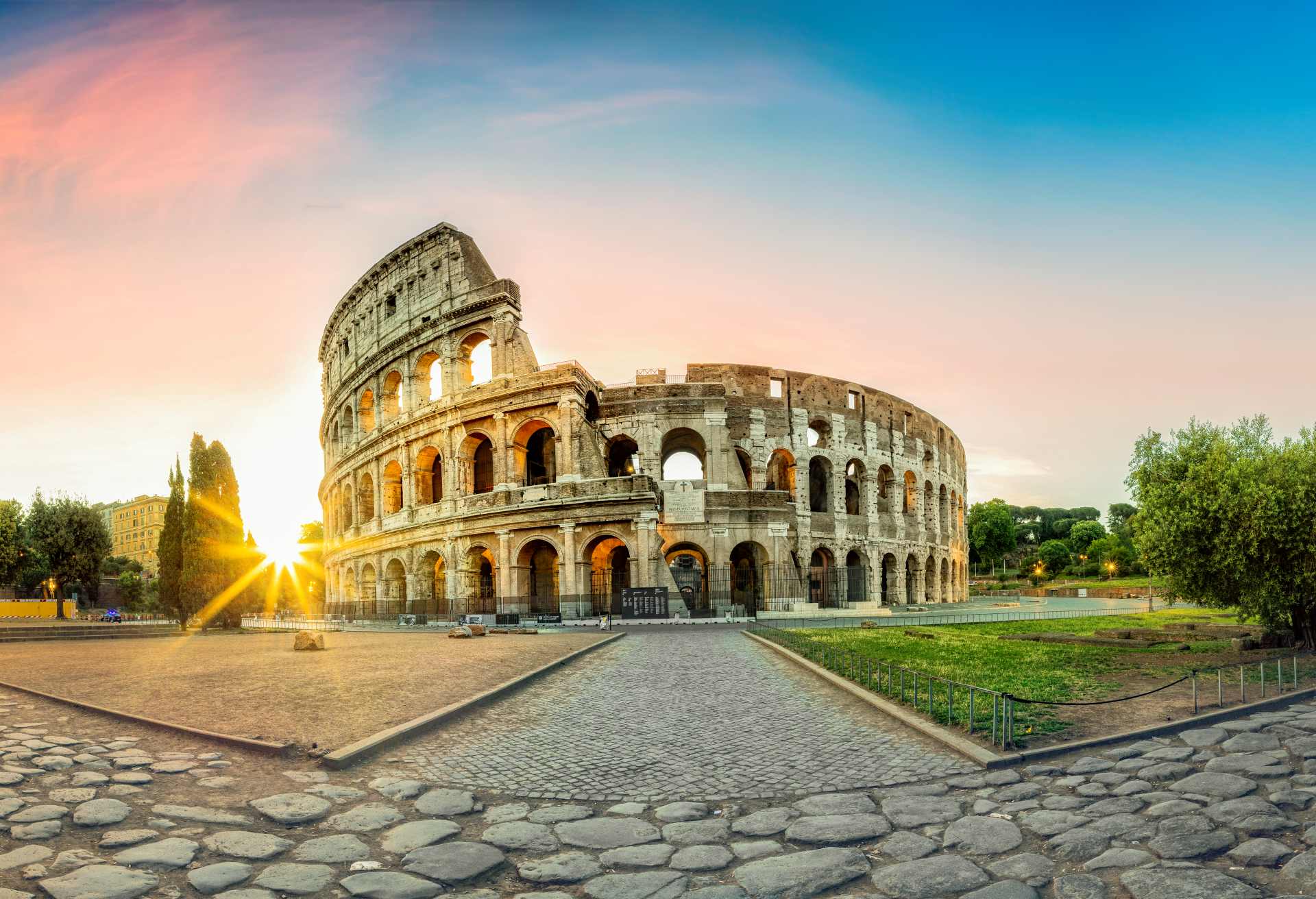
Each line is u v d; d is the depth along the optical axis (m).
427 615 68.19
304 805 11.67
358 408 85.50
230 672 26.53
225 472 64.06
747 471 82.50
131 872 8.88
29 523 85.00
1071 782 12.55
